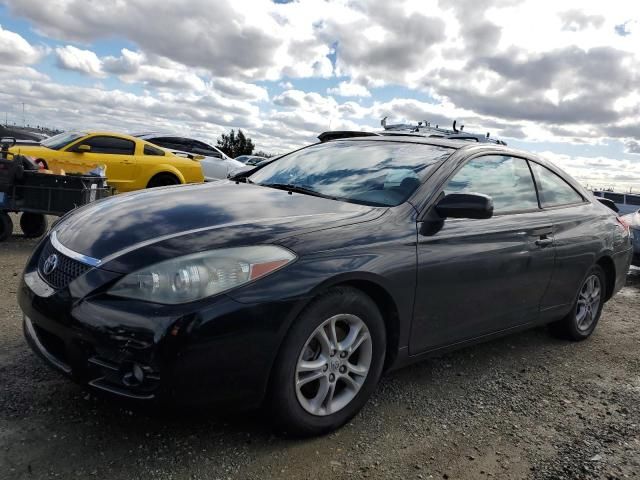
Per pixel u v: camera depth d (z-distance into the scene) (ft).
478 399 11.03
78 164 31.86
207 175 47.60
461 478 8.23
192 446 8.34
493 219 11.60
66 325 7.84
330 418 8.93
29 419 8.65
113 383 7.66
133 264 7.80
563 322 14.82
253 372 7.85
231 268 7.81
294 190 11.28
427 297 10.02
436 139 12.83
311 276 8.23
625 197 56.39
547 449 9.29
